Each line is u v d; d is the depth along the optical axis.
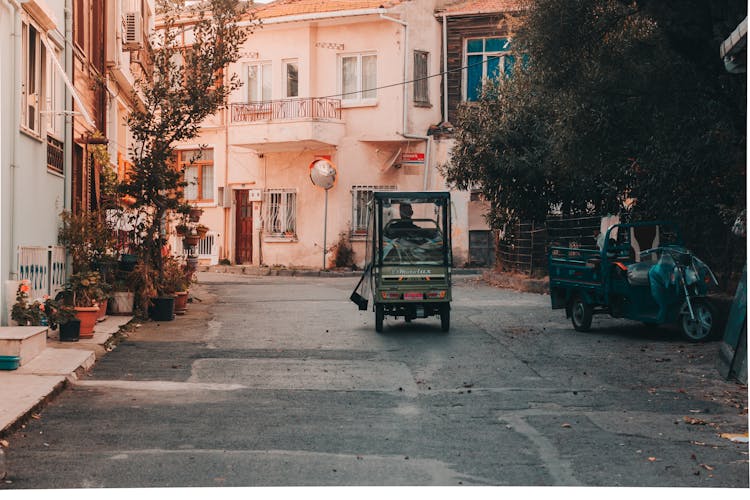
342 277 33.44
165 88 18.41
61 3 16.95
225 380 11.28
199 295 24.06
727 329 12.03
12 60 13.11
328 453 7.57
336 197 35.91
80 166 18.62
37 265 14.51
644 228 17.84
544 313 19.44
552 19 14.70
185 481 6.68
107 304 17.23
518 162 23.06
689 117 14.41
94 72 20.41
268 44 36.84
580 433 8.43
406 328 16.88
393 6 34.69
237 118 36.66
